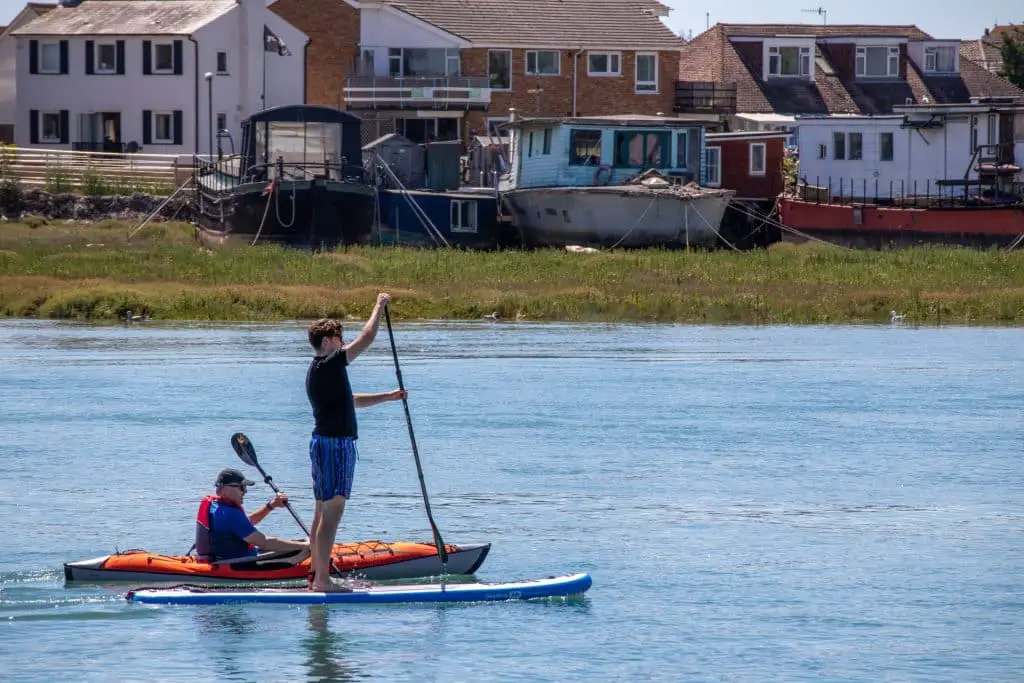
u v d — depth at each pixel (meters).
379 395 46.91
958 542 57.28
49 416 87.81
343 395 45.69
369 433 83.50
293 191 191.00
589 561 54.06
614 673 41.94
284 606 47.84
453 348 127.94
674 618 47.16
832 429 84.62
